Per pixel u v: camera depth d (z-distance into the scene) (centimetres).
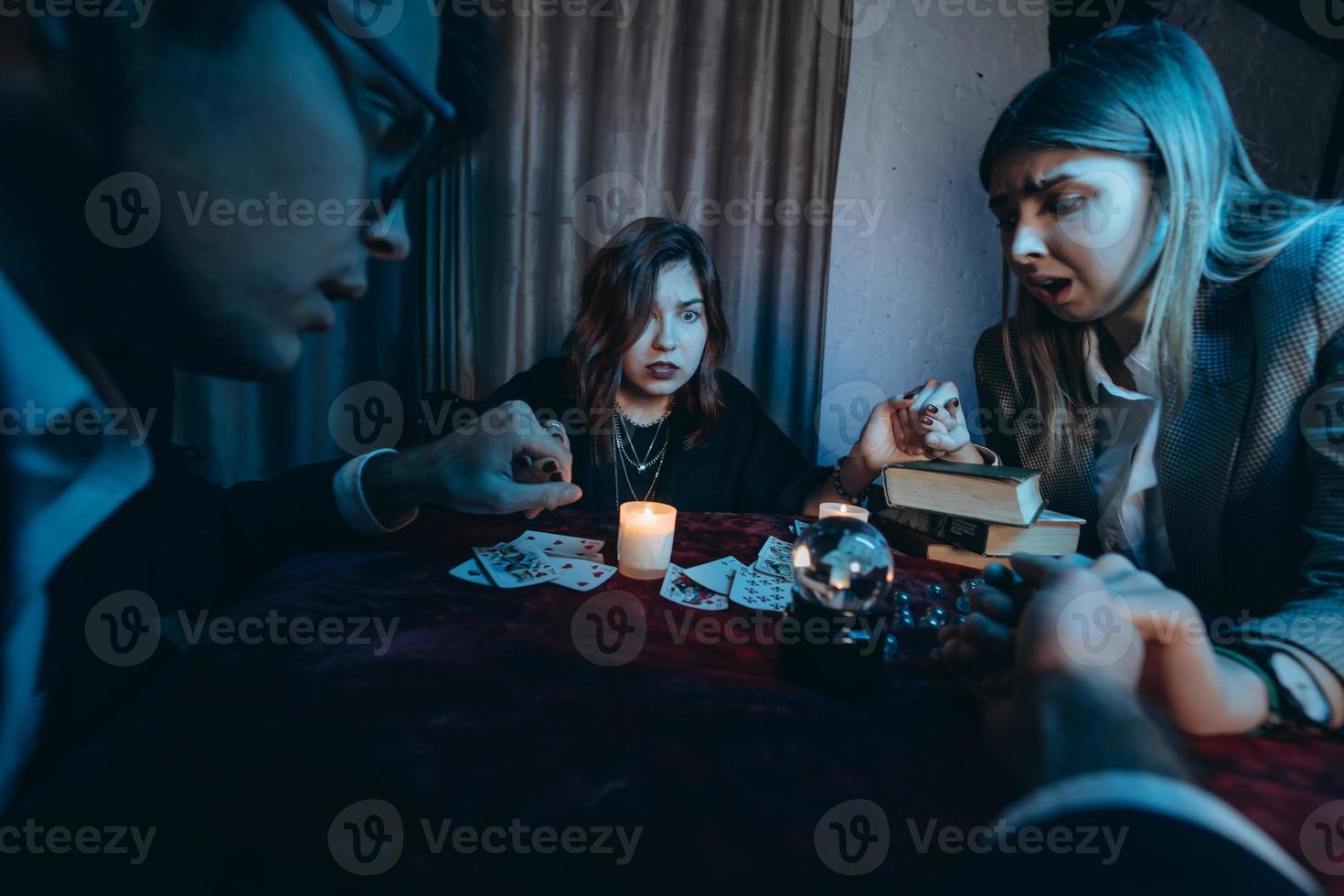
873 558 67
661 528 97
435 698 62
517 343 199
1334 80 312
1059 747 42
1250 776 54
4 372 33
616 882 41
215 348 48
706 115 212
